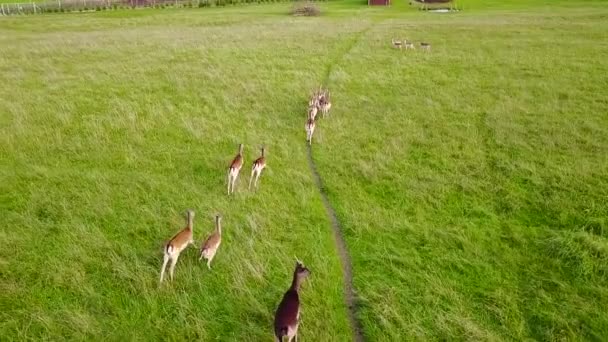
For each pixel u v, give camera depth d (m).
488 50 30.20
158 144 15.53
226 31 39.69
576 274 9.47
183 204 11.84
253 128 17.06
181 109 18.75
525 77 23.50
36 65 26.14
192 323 8.16
